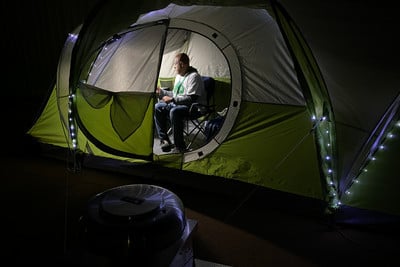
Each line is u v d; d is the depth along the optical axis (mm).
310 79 2367
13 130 4320
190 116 3369
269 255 2154
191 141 3781
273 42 2584
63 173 3234
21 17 5508
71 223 2420
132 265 1436
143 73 2920
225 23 2750
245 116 2707
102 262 1455
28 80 5871
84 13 5223
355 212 2449
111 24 2625
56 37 5480
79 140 3188
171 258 1471
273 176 2660
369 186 2375
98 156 3301
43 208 2605
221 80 4328
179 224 1567
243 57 2664
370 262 2111
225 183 2861
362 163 2396
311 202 2605
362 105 2508
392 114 2258
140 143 2779
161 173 3088
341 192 2490
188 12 2904
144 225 1445
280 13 2312
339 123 2594
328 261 2113
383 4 2488
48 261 2021
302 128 2541
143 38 2922
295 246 2256
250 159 2727
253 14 2686
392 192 2320
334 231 2436
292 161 2586
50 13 5355
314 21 2658
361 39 2504
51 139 3432
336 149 2461
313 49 2629
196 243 2250
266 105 2633
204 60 4391
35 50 5656
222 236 2342
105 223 1449
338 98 2584
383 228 2418
